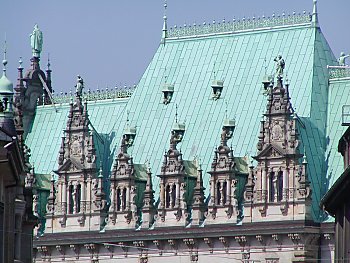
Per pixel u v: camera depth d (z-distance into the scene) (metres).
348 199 194.88
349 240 195.62
